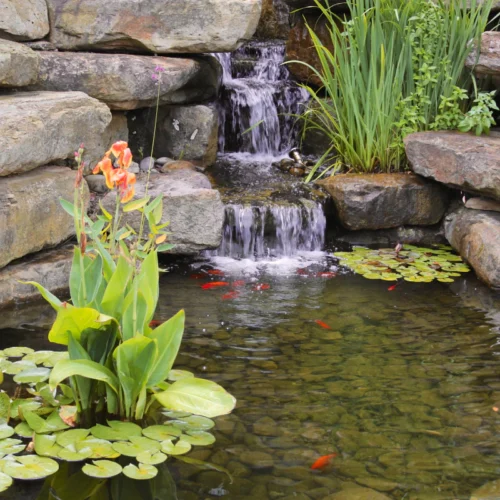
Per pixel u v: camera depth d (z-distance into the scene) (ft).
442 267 16.62
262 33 27.91
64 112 14.89
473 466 8.68
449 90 19.38
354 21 19.38
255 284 15.28
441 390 10.64
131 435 9.20
